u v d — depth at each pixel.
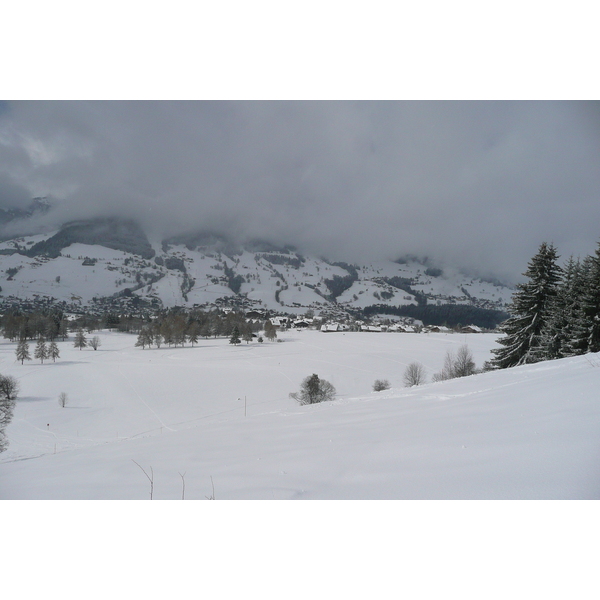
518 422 4.96
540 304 22.95
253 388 47.28
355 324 168.00
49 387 48.06
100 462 6.25
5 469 7.07
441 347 86.25
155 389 47.00
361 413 8.06
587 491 2.79
